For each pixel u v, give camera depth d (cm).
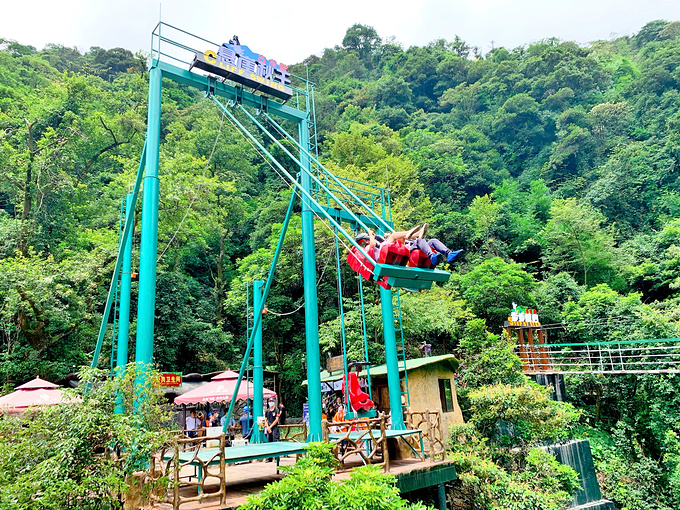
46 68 4666
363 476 539
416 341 2417
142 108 4084
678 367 2006
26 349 1877
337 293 2641
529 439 1517
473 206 3931
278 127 1127
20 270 1788
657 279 3212
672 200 4038
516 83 6200
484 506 1141
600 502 1598
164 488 609
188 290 2733
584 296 2725
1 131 2316
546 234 3609
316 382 977
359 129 4362
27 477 470
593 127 5309
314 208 1071
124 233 962
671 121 4669
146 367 629
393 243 649
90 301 2094
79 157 3148
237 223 3678
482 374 1852
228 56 1025
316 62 8112
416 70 6800
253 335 1208
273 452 727
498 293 2777
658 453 1911
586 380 2233
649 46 7119
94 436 530
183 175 2630
